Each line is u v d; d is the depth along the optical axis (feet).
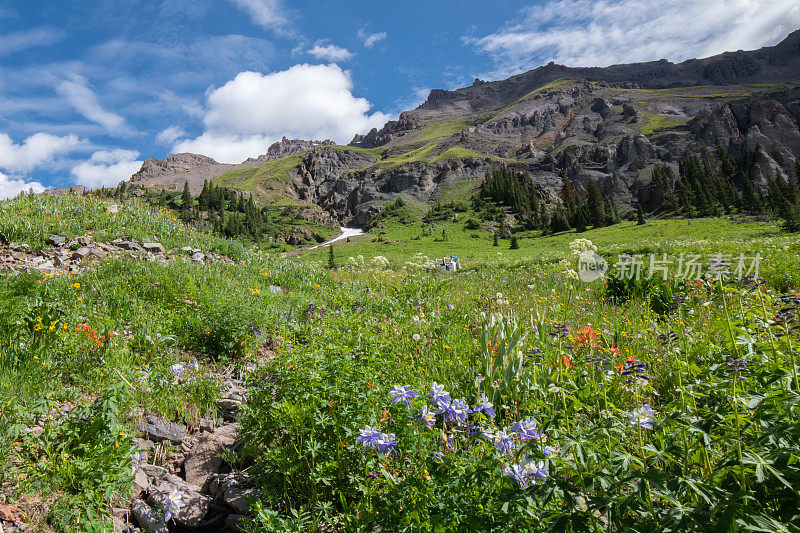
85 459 9.21
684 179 453.58
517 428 6.86
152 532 8.55
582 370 11.69
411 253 335.26
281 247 460.55
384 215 573.74
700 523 5.08
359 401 9.91
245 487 9.95
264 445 10.37
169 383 14.51
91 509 8.27
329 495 8.93
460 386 12.78
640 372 10.15
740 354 9.88
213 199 614.75
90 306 19.70
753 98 602.44
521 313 22.61
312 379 10.30
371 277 42.55
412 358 15.53
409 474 7.45
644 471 5.69
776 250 46.42
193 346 18.94
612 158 604.49
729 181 468.34
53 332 15.14
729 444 6.46
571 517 5.53
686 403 8.64
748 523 4.93
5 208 36.32
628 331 17.67
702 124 575.38
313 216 652.48
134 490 9.59
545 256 75.31
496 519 6.06
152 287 23.71
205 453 11.50
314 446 9.02
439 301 25.76
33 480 8.73
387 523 6.65
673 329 15.78
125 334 17.83
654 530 5.35
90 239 33.68
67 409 11.69
